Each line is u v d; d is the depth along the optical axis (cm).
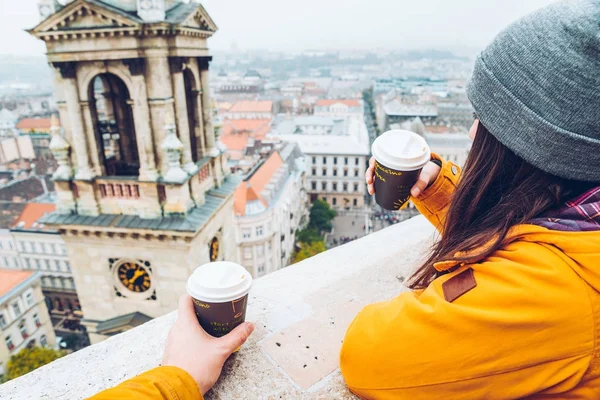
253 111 15875
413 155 220
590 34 122
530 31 137
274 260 5034
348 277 358
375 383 166
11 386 253
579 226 133
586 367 129
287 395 237
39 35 1436
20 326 4391
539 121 132
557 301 126
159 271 1642
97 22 1396
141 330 300
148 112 1481
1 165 12638
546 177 144
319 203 7669
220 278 211
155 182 1527
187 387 174
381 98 18900
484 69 149
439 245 181
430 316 147
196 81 1650
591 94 124
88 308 1759
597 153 128
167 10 1520
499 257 147
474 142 164
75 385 252
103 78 1650
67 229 1606
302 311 310
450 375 144
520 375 136
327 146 8700
